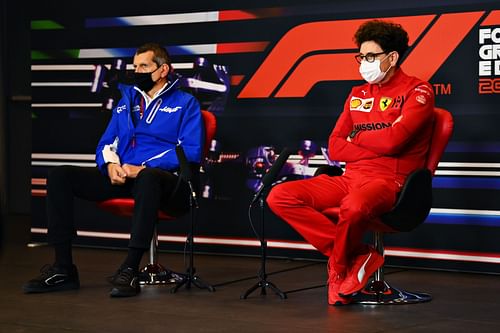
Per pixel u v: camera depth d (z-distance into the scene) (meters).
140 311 7.38
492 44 9.49
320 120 10.41
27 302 7.83
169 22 11.27
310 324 6.81
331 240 7.77
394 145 7.71
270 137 10.71
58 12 11.88
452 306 7.62
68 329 6.66
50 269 8.45
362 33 8.02
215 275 9.51
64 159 11.91
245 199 10.90
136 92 9.27
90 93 11.73
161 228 11.43
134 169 8.50
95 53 11.70
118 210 8.74
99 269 9.93
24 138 16.67
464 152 9.66
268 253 10.83
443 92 9.73
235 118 10.91
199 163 8.84
